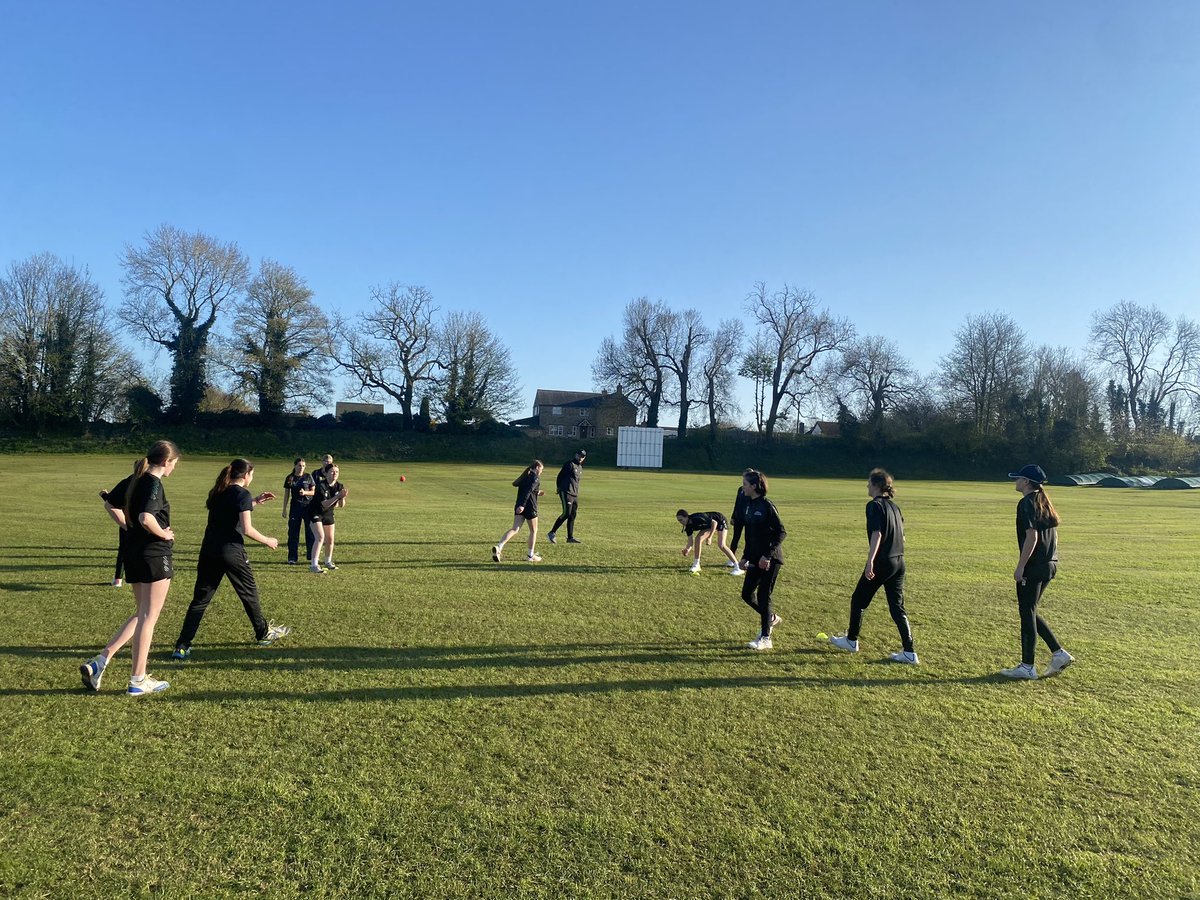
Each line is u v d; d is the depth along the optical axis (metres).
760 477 7.57
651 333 76.88
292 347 64.44
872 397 76.31
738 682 6.33
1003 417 73.25
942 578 11.74
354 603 8.88
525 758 4.69
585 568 11.90
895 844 3.83
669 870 3.54
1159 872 3.66
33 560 11.21
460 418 71.38
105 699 5.48
